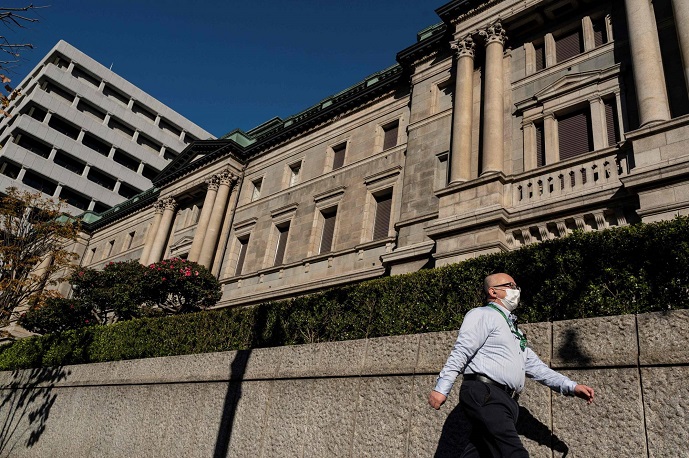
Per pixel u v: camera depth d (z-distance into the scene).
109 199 71.50
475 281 7.20
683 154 11.65
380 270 20.05
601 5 17.67
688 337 4.64
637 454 4.49
